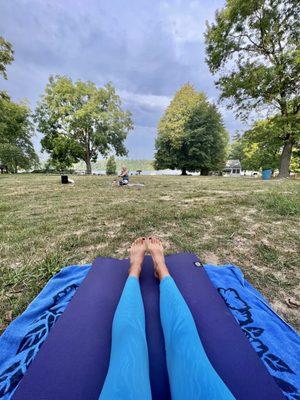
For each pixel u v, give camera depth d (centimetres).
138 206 488
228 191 709
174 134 2481
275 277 199
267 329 126
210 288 151
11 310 160
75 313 127
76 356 101
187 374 83
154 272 168
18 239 300
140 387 79
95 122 2377
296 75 1182
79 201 572
